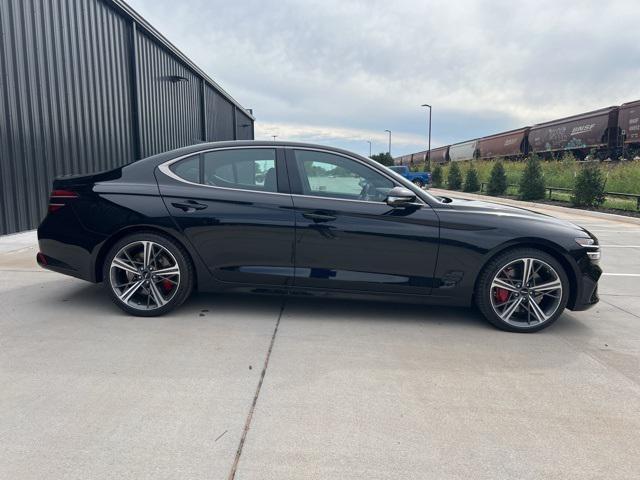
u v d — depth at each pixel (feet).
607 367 11.39
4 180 25.71
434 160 178.70
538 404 9.50
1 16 25.30
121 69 40.34
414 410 9.11
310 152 14.26
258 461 7.41
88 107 34.50
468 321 14.55
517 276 13.83
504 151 119.65
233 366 10.75
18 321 13.28
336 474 7.18
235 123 110.83
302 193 13.88
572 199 56.08
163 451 7.57
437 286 13.76
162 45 50.75
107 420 8.40
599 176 54.54
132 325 13.16
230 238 13.70
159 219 13.57
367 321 14.19
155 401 9.11
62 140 31.04
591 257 13.67
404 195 13.26
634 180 60.18
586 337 13.47
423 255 13.61
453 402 9.47
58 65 30.58
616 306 16.85
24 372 10.16
